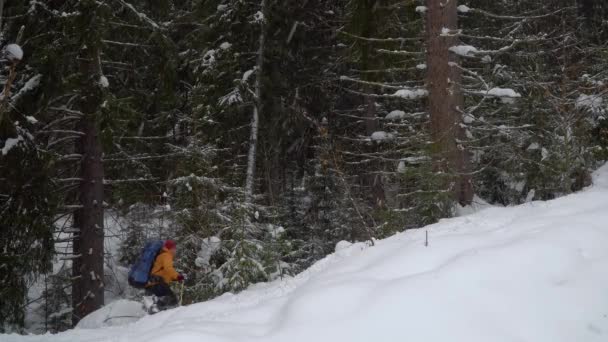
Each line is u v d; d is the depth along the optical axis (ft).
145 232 44.09
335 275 15.60
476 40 45.01
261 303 16.15
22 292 30.17
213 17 42.47
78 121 35.58
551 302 12.22
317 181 50.26
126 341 14.48
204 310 18.28
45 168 29.84
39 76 29.35
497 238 16.01
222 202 33.32
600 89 30.17
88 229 34.65
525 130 33.37
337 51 46.50
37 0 29.63
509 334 11.36
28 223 29.40
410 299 12.15
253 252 28.48
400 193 28.71
